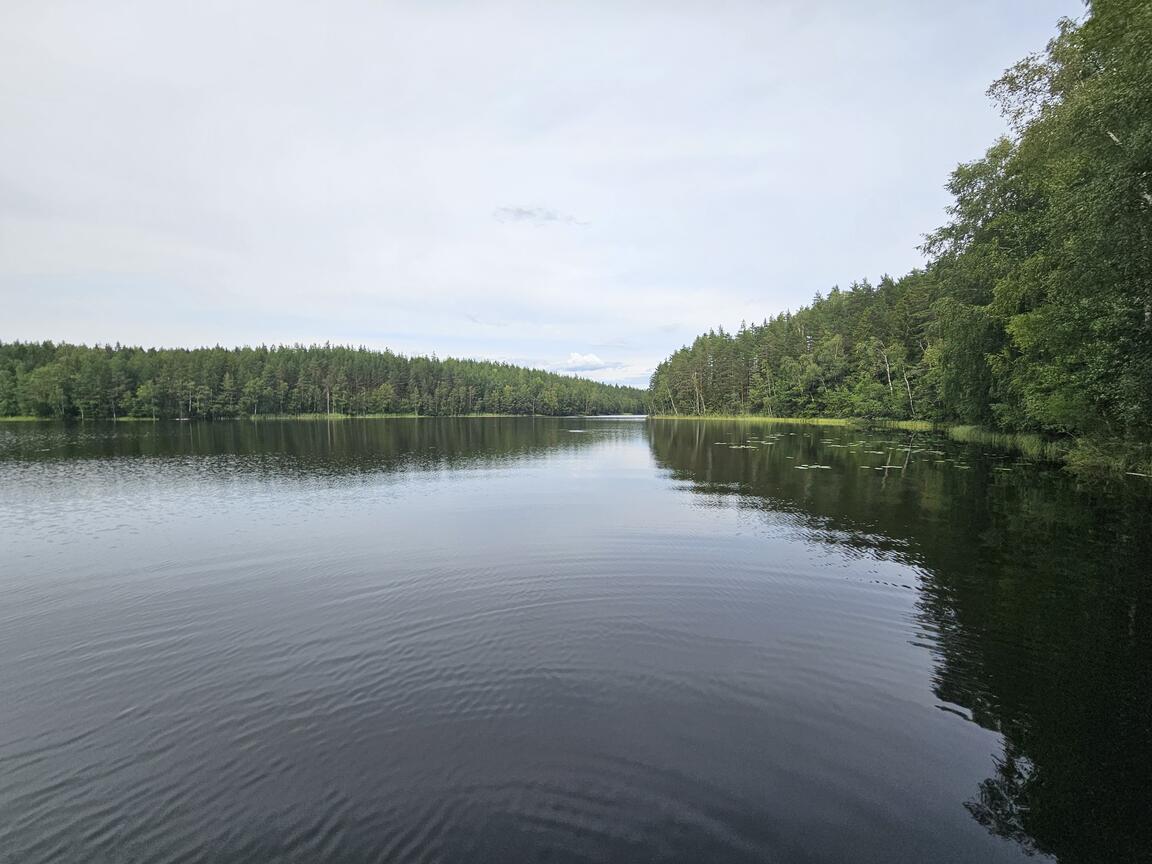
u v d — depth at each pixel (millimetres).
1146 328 16812
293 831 4762
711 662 7738
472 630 8938
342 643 8531
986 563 11828
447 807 4988
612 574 11680
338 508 19203
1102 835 4602
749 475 26234
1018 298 24062
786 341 94125
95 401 94062
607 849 4477
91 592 11023
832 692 6918
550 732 6117
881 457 31453
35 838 4746
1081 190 16125
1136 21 13344
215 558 13336
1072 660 7668
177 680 7445
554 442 50750
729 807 4934
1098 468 21219
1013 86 23688
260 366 113875
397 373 132250
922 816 4824
